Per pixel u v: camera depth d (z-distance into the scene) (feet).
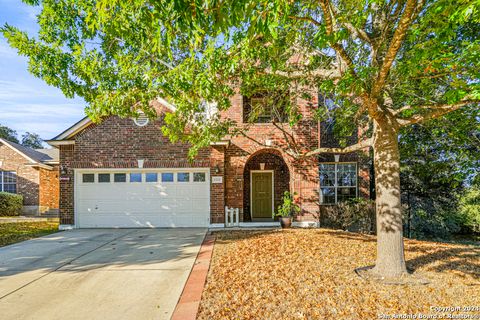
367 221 40.55
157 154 42.57
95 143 42.55
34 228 44.34
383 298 15.61
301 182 41.70
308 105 42.22
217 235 35.01
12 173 66.33
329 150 24.40
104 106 22.86
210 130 28.12
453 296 15.90
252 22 11.28
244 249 26.45
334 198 45.65
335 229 39.14
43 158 71.05
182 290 17.66
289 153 27.73
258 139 42.57
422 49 15.19
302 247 26.25
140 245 30.55
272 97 29.68
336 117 34.37
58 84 24.02
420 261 22.26
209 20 11.61
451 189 45.93
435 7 13.50
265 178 49.21
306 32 22.43
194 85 19.95
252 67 21.57
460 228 48.78
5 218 58.65
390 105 21.94
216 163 42.24
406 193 46.91
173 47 21.88
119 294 17.28
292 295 16.01
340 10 18.57
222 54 19.45
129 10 15.92
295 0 14.71
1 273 21.48
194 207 42.68
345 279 18.29
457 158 30.37
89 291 17.80
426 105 18.74
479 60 14.21
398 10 19.29
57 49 23.81
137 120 42.60
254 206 48.83
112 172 42.86
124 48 23.53
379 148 19.83
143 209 42.70
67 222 42.39
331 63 24.34
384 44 20.83
